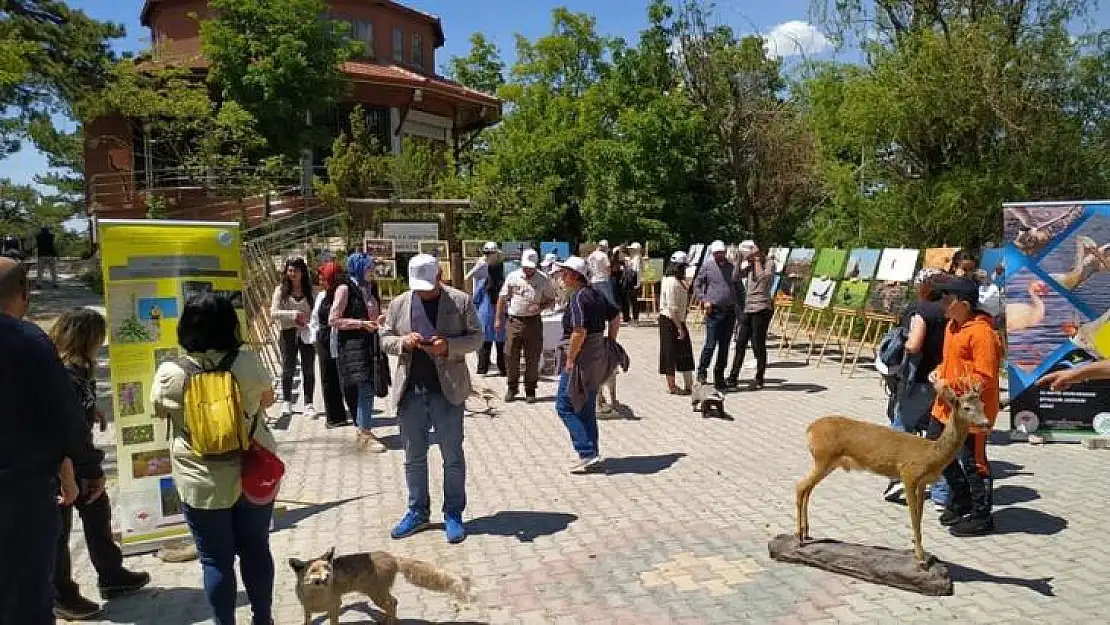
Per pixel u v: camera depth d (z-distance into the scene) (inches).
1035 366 332.5
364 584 170.9
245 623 181.5
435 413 229.9
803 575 199.9
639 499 264.5
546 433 364.8
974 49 633.0
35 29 677.9
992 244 660.1
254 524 161.2
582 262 292.0
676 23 1099.9
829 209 885.8
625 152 1068.5
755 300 471.2
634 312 826.8
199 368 156.4
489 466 309.7
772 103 1095.6
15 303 144.1
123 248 215.6
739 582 196.9
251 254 598.9
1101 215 323.0
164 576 210.5
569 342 290.7
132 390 217.8
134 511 218.4
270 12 1026.1
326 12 1256.8
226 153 992.2
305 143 1056.8
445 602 191.3
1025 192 636.1
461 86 1413.6
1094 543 216.2
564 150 1145.4
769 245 1119.0
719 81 1086.4
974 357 219.1
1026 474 283.9
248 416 159.0
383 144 1234.6
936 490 243.9
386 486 285.6
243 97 1029.2
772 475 289.3
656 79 1173.1
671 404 428.1
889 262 522.6
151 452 220.4
